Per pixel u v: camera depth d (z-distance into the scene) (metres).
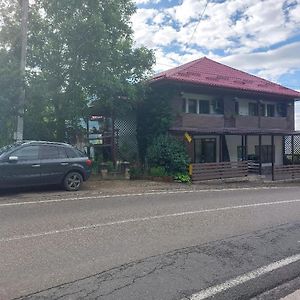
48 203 10.48
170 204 10.86
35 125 17.09
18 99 15.15
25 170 12.15
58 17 16.66
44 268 5.26
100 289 4.58
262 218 9.08
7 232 7.14
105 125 22.61
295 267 5.56
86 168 13.56
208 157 24.48
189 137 20.64
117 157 21.33
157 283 4.81
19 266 5.33
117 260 5.65
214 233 7.42
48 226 7.66
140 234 7.19
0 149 12.70
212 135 24.02
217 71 27.28
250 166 25.41
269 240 7.00
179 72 23.52
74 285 4.69
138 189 14.48
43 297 4.34
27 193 12.36
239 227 8.02
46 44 16.88
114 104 19.27
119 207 10.09
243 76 28.48
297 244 6.77
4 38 16.89
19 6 16.88
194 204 10.98
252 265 5.59
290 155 29.08
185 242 6.72
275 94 26.28
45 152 12.75
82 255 5.85
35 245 6.34
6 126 16.06
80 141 18.80
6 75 14.69
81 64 16.81
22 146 12.40
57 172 12.82
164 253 6.05
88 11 16.62
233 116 25.17
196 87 22.98
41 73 16.67
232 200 12.10
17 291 4.50
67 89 16.97
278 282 4.99
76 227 7.62
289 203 11.73
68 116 17.11
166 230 7.57
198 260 5.75
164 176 18.45
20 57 16.64
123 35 18.25
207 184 18.84
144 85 20.22
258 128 26.38
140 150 23.36
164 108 22.12
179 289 4.64
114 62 17.47
